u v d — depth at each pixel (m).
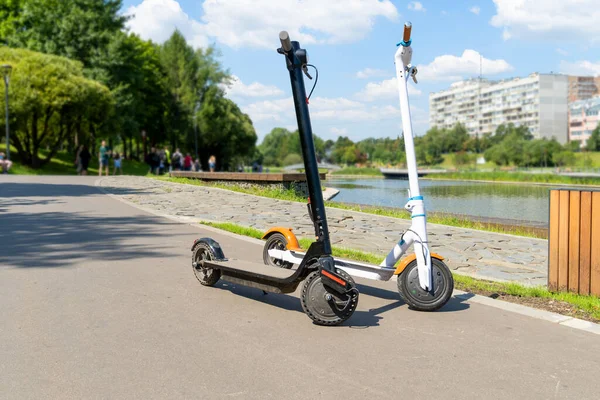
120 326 4.82
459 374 3.92
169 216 12.07
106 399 3.44
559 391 3.67
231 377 3.79
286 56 5.04
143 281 6.40
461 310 5.52
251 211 13.97
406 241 5.48
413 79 5.64
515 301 6.00
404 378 3.84
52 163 49.56
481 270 7.89
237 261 6.05
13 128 44.09
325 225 5.03
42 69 44.25
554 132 186.62
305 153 5.04
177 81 74.75
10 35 53.62
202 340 4.52
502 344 4.55
